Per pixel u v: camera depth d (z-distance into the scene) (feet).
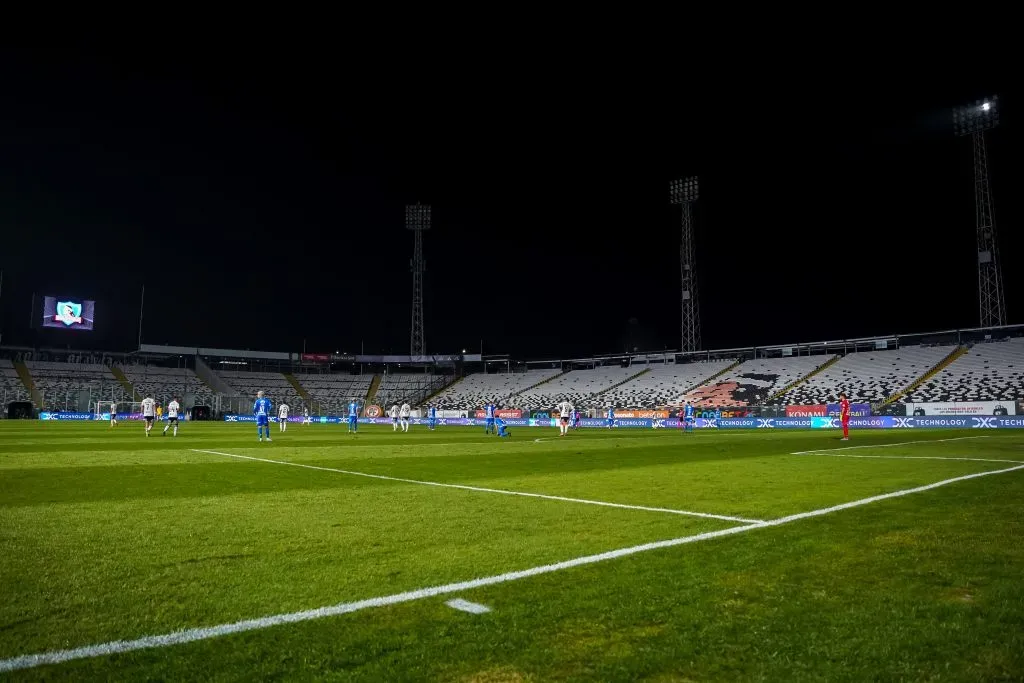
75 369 231.91
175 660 11.02
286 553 18.47
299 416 215.72
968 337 177.17
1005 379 151.64
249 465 47.39
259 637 12.00
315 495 31.04
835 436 96.94
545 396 229.25
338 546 19.39
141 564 17.20
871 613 13.19
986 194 163.63
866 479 36.55
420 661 10.93
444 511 26.04
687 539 20.24
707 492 31.65
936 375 164.76
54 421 170.30
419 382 264.31
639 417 171.73
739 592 14.60
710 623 12.67
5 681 10.18
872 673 10.50
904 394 161.38
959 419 128.16
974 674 10.45
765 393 185.47
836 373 184.85
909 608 13.47
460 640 11.84
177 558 17.87
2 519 24.13
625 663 10.87
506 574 16.16
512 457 56.03
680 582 15.39
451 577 15.89
